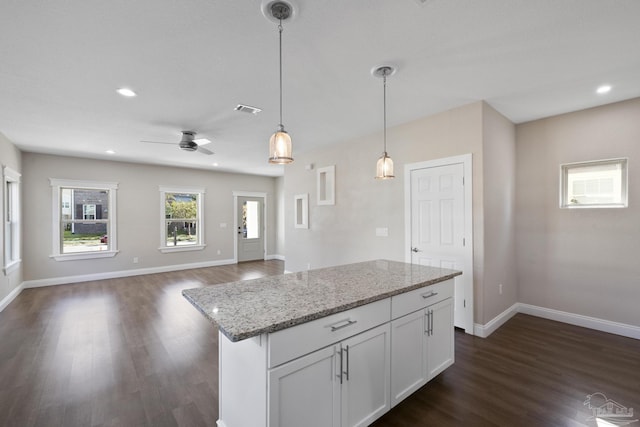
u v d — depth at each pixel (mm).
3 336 3184
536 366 2514
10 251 4738
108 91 2799
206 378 2359
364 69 2449
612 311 3215
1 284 4121
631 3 1689
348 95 2965
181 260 7043
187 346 2934
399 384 1914
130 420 1879
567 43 2102
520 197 3867
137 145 4809
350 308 1588
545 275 3680
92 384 2273
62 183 5590
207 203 7461
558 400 2059
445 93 2945
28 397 2111
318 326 1457
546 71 2516
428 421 1863
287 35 1972
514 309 3812
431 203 3545
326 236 5090
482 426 1814
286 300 1618
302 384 1399
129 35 1943
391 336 1853
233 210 7930
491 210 3281
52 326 3463
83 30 1880
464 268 3240
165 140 4539
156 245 6676
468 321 3207
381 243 4164
